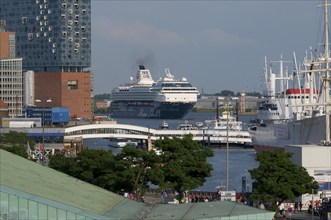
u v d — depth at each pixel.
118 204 181.00
